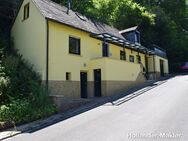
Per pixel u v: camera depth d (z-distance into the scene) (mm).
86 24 21422
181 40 44469
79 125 9734
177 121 8875
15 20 20828
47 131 9469
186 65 38625
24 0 19375
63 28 17469
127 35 29844
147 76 29172
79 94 18109
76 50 18688
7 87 13461
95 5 40219
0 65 15203
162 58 34812
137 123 9055
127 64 22281
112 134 7930
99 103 15203
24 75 15258
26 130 10180
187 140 6812
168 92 16953
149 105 12594
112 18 39438
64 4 31281
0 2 22047
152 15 40000
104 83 18688
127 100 15156
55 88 16172
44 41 16234
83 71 19172
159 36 41156
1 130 10352
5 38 21078
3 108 11516
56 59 16562
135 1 49312
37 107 12766
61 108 13672
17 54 19094
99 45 21234
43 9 17266
